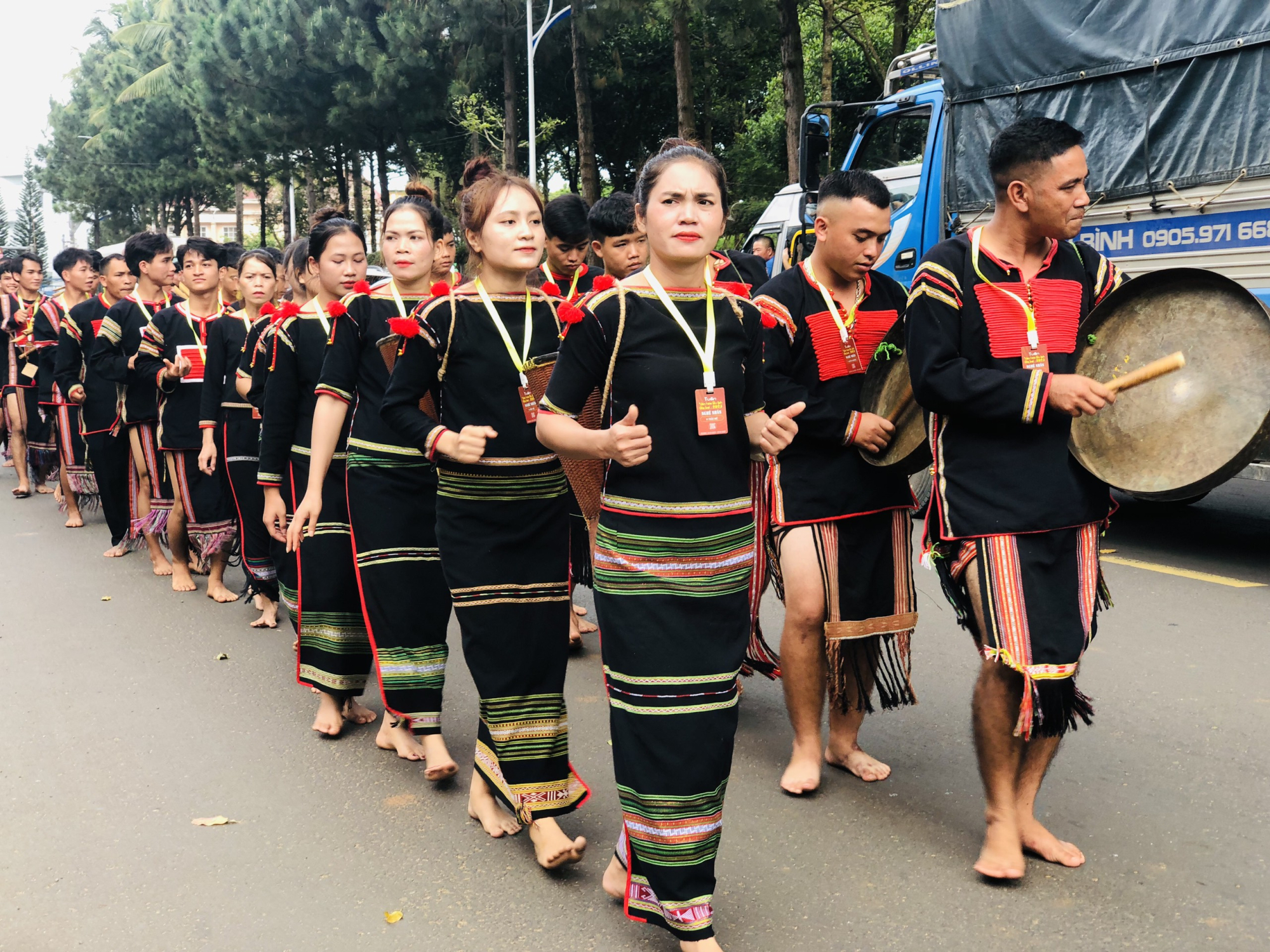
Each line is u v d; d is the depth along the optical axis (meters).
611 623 2.62
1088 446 2.94
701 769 2.56
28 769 4.01
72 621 6.08
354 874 3.19
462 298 3.23
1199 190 6.25
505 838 3.40
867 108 8.62
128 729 4.40
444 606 3.80
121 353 7.14
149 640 5.70
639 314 2.60
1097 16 6.67
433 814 3.58
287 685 4.94
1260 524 7.55
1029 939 2.72
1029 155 2.88
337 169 33.00
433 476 3.78
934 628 5.37
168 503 7.11
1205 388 2.81
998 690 2.94
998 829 3.00
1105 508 2.97
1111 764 3.72
